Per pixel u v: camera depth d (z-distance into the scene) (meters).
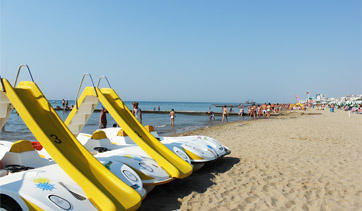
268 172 6.25
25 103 3.38
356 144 10.30
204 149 6.20
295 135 13.08
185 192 4.83
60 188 3.02
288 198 4.61
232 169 6.50
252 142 10.85
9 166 3.62
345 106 55.12
